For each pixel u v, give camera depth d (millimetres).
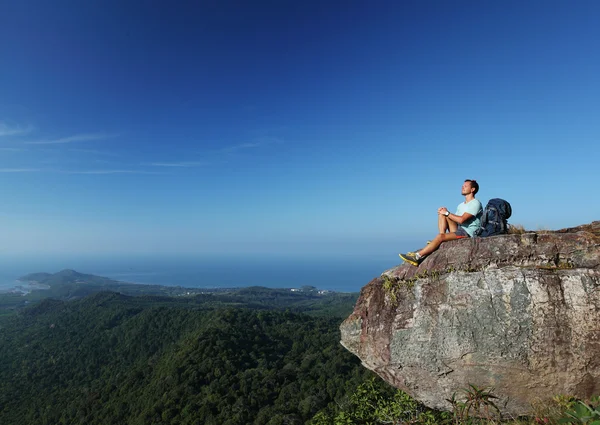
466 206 5582
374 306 5531
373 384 7398
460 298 4832
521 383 4602
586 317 4320
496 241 4957
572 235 4723
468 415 4730
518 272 4660
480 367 4707
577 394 4422
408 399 6406
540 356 4414
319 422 7992
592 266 4484
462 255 5047
